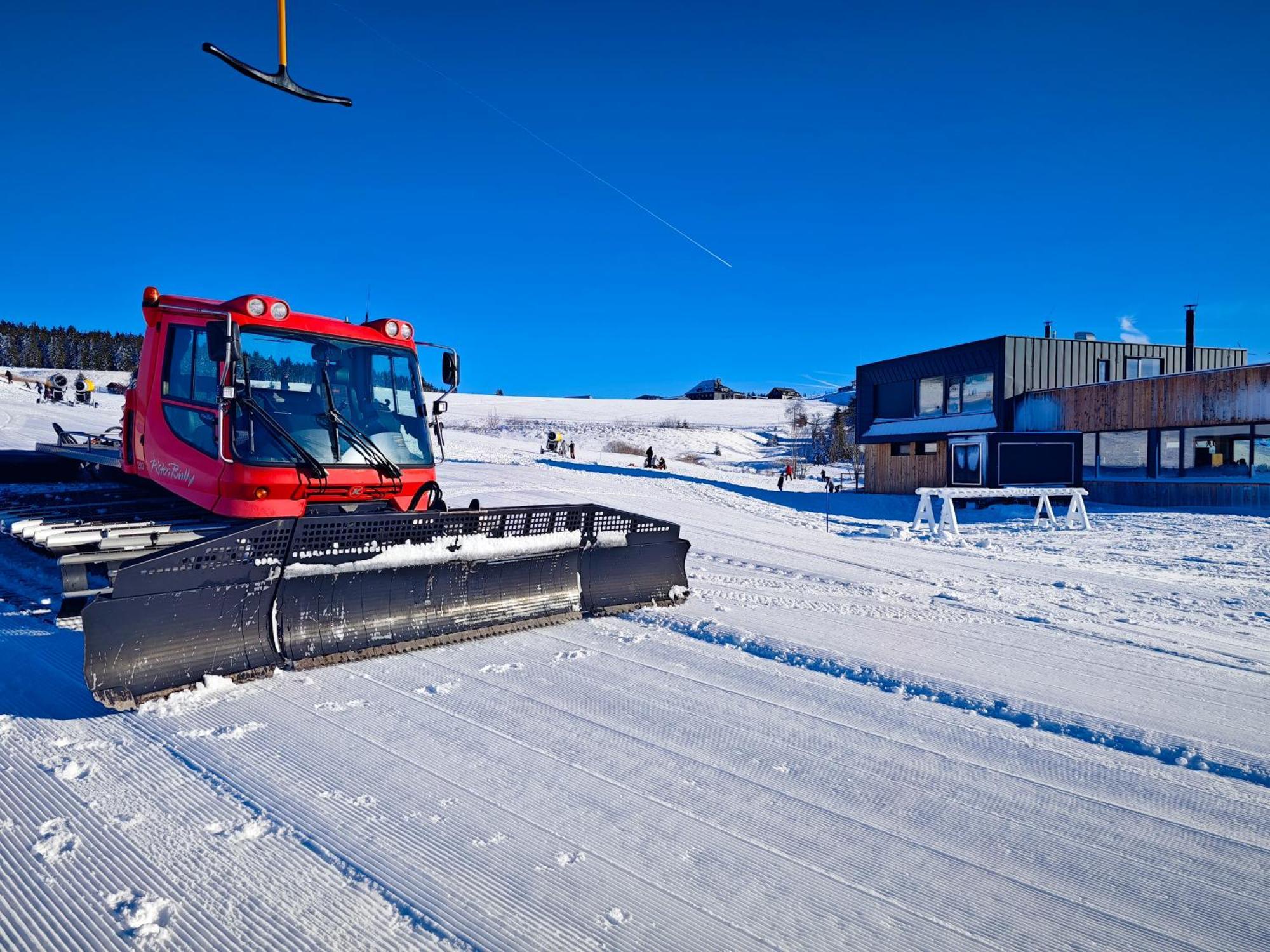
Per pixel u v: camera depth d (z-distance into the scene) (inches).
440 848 121.0
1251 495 839.7
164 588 178.9
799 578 382.6
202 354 256.5
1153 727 179.3
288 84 257.9
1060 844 128.5
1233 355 1210.0
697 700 192.5
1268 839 131.7
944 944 101.4
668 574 299.3
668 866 118.2
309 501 250.1
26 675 195.2
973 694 198.1
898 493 1246.3
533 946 98.5
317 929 101.0
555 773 149.1
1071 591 374.9
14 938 98.5
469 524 236.1
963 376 1157.1
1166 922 107.6
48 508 272.4
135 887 109.3
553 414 3774.6
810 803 140.3
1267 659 247.9
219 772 145.3
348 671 204.1
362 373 273.9
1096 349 1136.2
